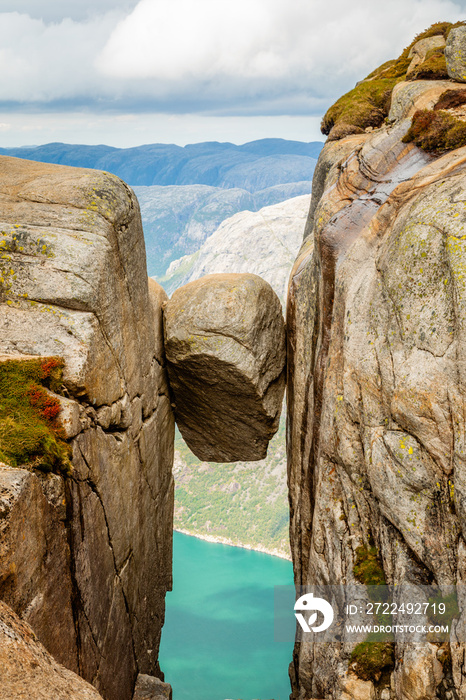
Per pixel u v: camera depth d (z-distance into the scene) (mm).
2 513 7773
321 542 14516
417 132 15789
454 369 10281
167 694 16391
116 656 14008
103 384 13164
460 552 10031
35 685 5984
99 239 13406
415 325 11383
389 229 13719
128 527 15188
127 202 15359
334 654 12891
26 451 9422
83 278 12602
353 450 13414
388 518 11781
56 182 14625
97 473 12375
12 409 10352
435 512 10828
